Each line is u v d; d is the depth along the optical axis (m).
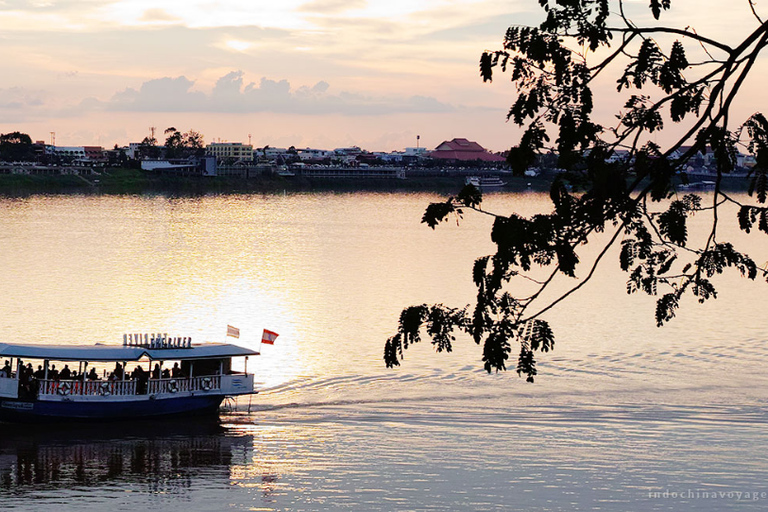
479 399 68.06
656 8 18.25
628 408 66.00
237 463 54.06
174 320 102.06
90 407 60.72
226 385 64.56
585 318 105.94
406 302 118.94
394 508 47.38
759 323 102.44
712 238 20.00
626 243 19.88
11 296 115.38
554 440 58.25
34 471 52.06
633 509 46.19
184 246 189.38
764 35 17.38
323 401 67.44
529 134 18.75
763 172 18.27
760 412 64.88
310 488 49.81
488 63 18.92
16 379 59.81
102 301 113.38
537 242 18.84
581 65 18.42
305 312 109.25
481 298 19.98
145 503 47.41
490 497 47.69
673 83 18.17
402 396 68.75
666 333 95.94
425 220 19.58
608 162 18.56
